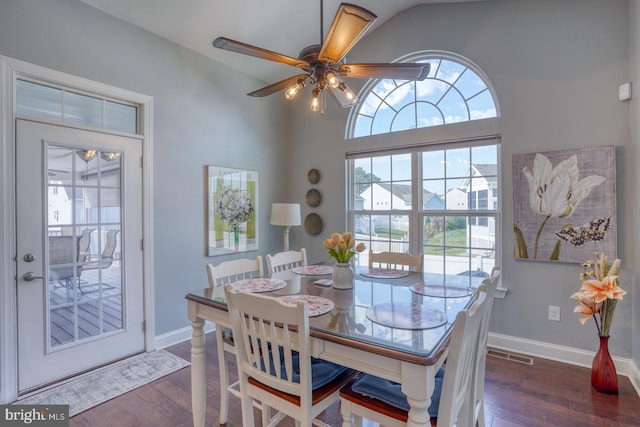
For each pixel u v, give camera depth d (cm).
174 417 199
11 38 212
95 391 224
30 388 221
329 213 392
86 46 247
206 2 269
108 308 262
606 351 221
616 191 240
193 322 184
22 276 218
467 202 309
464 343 112
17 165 216
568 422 190
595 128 248
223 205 349
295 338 140
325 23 330
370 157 364
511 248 282
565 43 260
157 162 292
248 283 202
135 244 278
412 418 114
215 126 342
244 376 150
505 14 285
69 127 239
